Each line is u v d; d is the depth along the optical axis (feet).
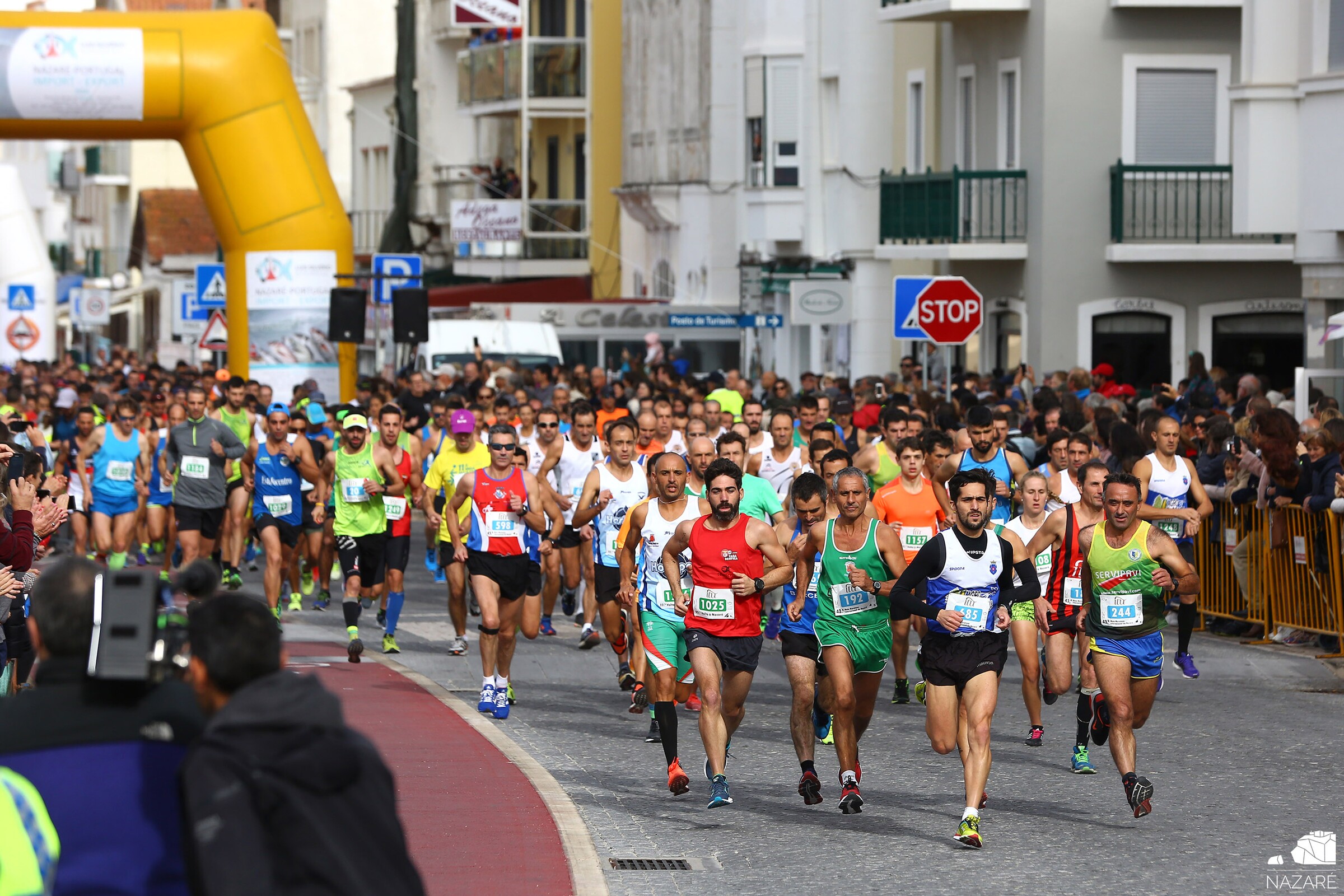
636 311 431.43
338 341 286.25
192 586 51.72
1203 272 303.07
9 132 298.35
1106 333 304.09
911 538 137.18
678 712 144.36
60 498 119.24
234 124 303.68
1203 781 115.24
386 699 144.25
